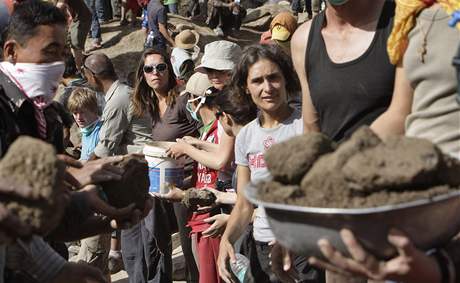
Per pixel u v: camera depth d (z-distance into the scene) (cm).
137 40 1520
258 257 462
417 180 219
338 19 339
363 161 220
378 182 218
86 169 331
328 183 224
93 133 720
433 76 275
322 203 224
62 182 245
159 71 636
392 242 220
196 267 604
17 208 239
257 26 1791
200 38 1603
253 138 459
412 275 226
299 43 355
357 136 228
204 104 570
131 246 634
